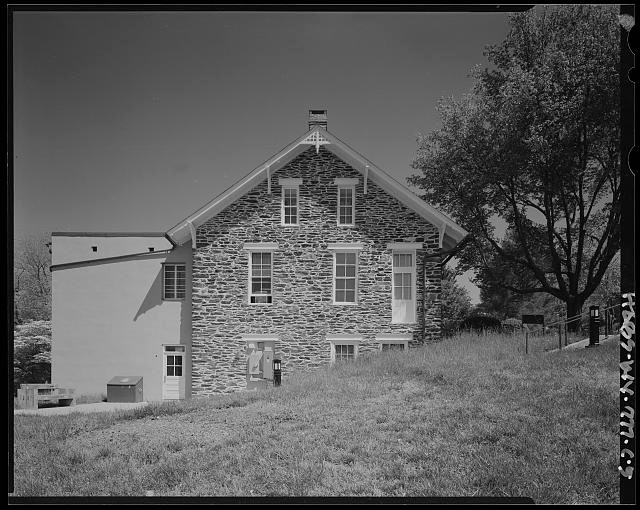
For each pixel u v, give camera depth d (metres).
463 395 13.69
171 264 21.67
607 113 23.69
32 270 32.66
